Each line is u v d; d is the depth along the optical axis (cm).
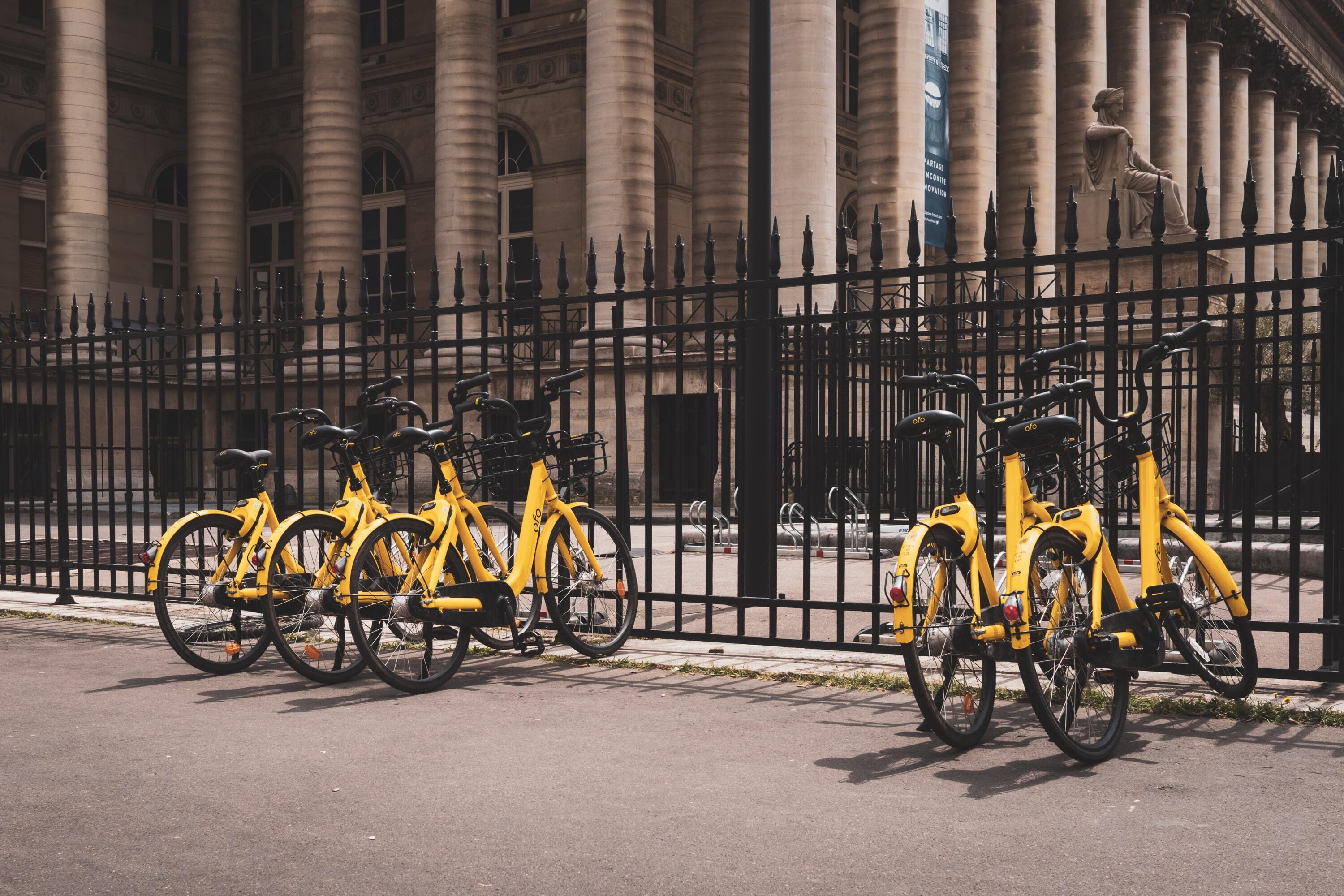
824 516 1561
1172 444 1236
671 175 3331
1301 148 5141
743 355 746
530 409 2462
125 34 3544
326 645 708
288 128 3678
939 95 2372
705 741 538
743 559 817
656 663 720
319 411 768
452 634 709
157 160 3612
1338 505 625
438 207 2666
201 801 451
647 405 768
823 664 718
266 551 703
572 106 3234
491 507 723
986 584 518
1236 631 569
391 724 579
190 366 2650
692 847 395
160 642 825
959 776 475
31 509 1023
